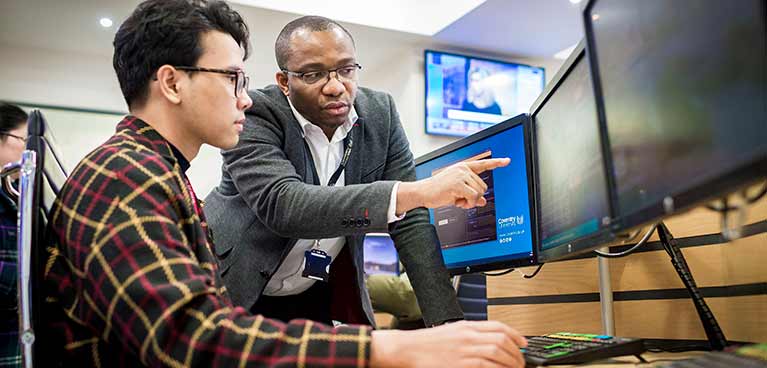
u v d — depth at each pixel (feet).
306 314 5.84
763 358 2.78
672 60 2.56
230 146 3.99
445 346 2.88
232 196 5.54
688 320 4.68
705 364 2.82
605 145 3.28
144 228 3.07
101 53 19.20
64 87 18.74
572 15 17.99
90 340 3.26
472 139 5.82
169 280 2.95
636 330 5.05
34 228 3.33
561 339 4.18
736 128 2.15
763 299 4.00
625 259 5.17
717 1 2.24
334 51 5.25
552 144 4.61
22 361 3.22
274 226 4.91
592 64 3.43
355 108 5.76
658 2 2.68
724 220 2.70
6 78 18.22
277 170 5.04
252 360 2.81
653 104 2.73
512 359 2.93
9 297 5.98
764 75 1.99
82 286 3.12
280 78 5.56
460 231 5.94
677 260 4.24
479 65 20.65
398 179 5.95
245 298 5.27
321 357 2.81
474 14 17.87
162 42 3.75
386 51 20.42
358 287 5.70
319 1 17.35
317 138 5.57
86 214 3.16
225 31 3.94
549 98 4.69
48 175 3.74
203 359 2.83
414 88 19.94
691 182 2.39
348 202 4.60
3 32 17.52
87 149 18.72
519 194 5.25
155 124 3.81
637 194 2.91
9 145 7.45
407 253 5.35
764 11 1.97
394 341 2.89
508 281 6.13
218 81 3.82
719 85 2.24
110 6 16.26
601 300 5.24
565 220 4.27
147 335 2.86
